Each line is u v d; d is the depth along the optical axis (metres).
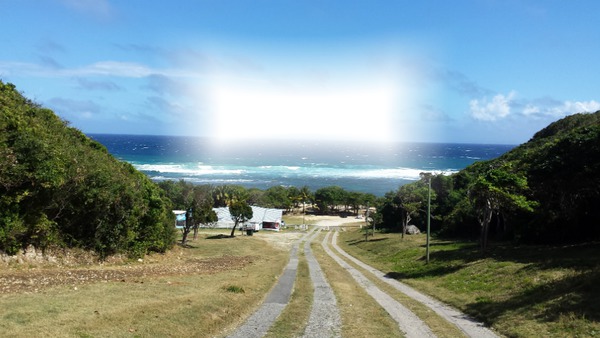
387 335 12.86
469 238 50.78
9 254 20.03
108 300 13.12
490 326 14.84
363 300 19.23
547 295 16.44
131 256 29.00
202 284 18.98
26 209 21.12
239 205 66.12
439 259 32.66
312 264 35.94
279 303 16.97
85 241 25.53
